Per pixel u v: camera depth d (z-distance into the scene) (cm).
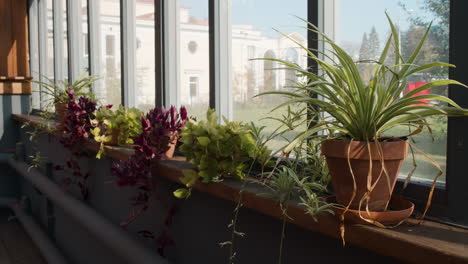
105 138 233
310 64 133
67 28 372
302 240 126
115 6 284
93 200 294
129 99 270
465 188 94
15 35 507
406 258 82
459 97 94
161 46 224
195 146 148
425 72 105
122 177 184
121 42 268
